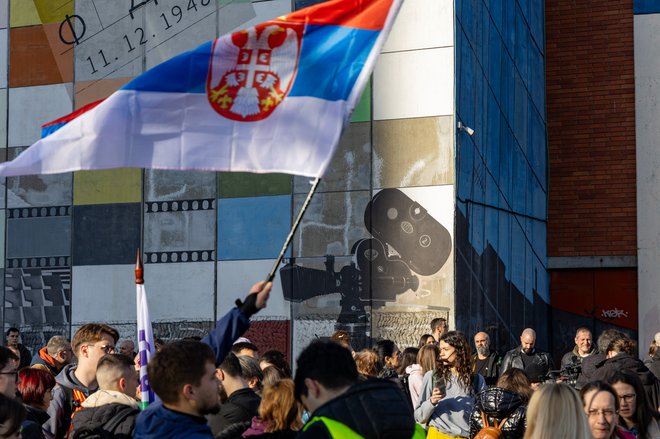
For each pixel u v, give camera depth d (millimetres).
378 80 16125
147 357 5453
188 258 16922
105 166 5180
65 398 7410
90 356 7387
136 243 17234
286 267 16406
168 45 17234
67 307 17516
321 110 5250
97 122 5188
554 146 20688
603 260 20094
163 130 5258
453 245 15422
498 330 17172
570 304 20359
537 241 19859
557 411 4754
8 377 5828
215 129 5273
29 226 17844
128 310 17188
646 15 20234
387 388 4102
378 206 15969
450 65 15688
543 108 20594
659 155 19953
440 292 15445
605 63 20438
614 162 20219
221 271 16734
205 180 16953
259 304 4715
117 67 17516
